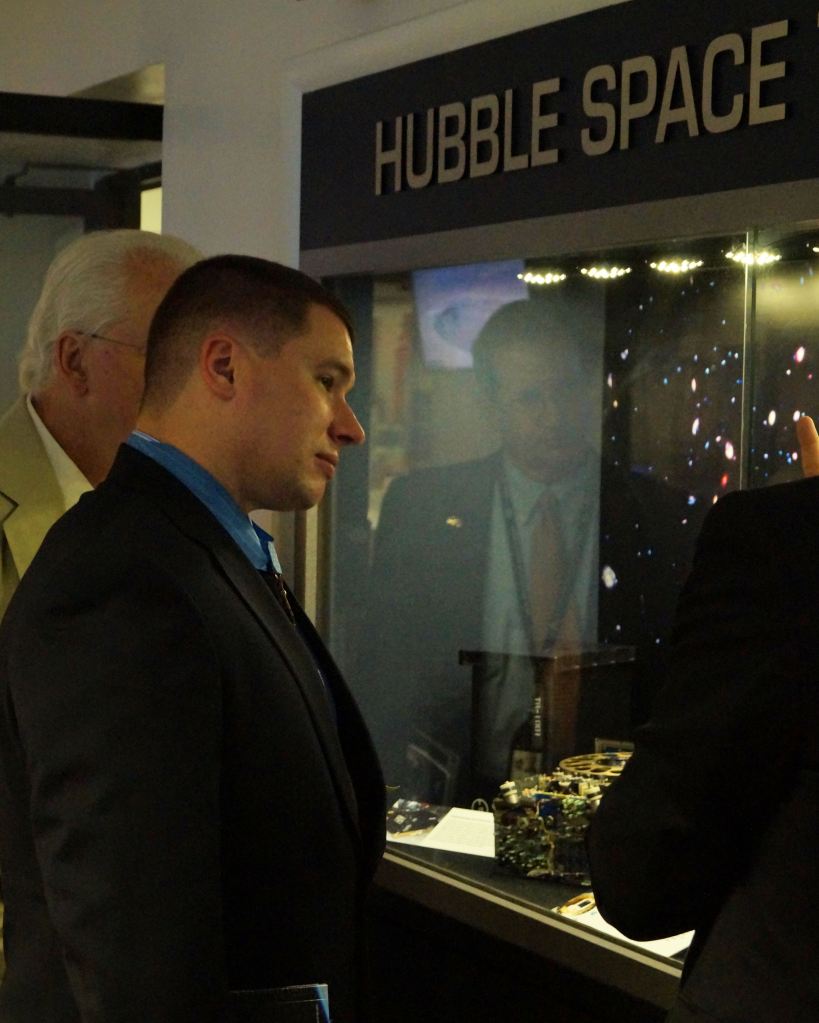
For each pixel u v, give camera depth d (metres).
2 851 1.30
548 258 2.12
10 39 3.69
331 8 2.50
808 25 1.73
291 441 1.35
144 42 3.09
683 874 1.25
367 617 2.51
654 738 1.26
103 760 1.12
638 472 2.16
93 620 1.16
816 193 1.71
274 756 1.24
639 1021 1.79
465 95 2.22
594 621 2.25
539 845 2.08
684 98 1.88
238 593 1.26
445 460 2.43
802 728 1.18
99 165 3.08
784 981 1.18
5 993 1.27
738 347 1.98
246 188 2.77
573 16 2.04
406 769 2.49
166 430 1.36
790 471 1.92
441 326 2.39
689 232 1.87
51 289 1.73
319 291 1.39
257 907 1.23
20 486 1.71
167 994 1.08
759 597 1.20
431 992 2.16
